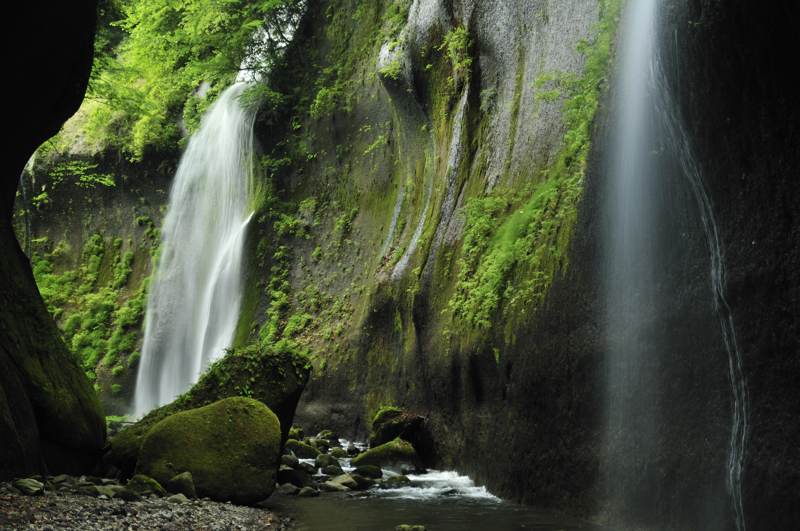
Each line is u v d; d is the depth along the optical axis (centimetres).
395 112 1783
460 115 1370
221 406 791
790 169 436
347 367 1630
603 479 637
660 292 579
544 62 1070
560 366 734
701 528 499
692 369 530
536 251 862
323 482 962
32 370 813
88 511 555
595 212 710
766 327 450
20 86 929
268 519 657
